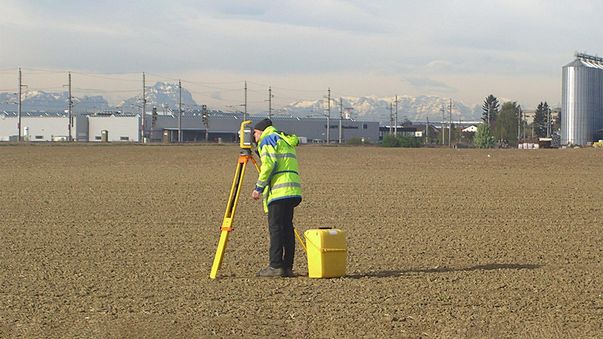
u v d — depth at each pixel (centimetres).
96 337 881
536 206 2375
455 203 2442
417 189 2925
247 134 1236
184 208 2264
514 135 15412
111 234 1722
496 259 1417
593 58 10738
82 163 4519
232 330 910
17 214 2100
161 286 1155
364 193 2755
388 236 1706
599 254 1479
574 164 4372
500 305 1031
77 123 10956
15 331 905
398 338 880
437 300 1057
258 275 1238
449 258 1424
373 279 1205
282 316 972
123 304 1037
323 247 1207
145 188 2948
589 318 966
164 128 11312
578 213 2197
